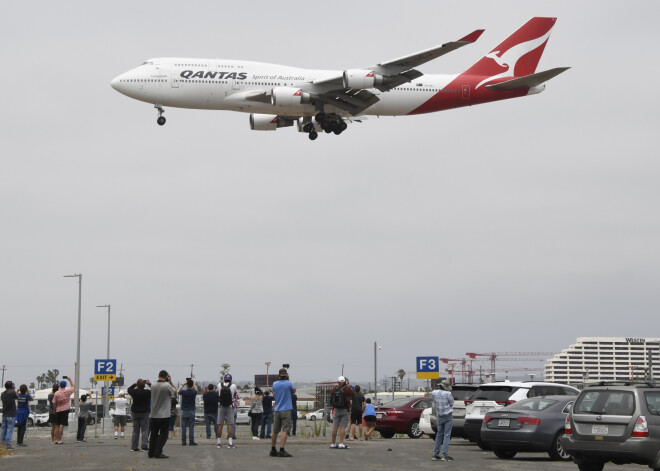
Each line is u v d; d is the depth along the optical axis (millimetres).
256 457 20250
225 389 24453
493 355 160500
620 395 16500
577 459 16922
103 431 39719
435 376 36312
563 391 24062
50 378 154250
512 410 20891
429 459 20328
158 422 19953
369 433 30547
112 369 37156
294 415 32750
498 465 18797
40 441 30719
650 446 15852
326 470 16641
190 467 17266
